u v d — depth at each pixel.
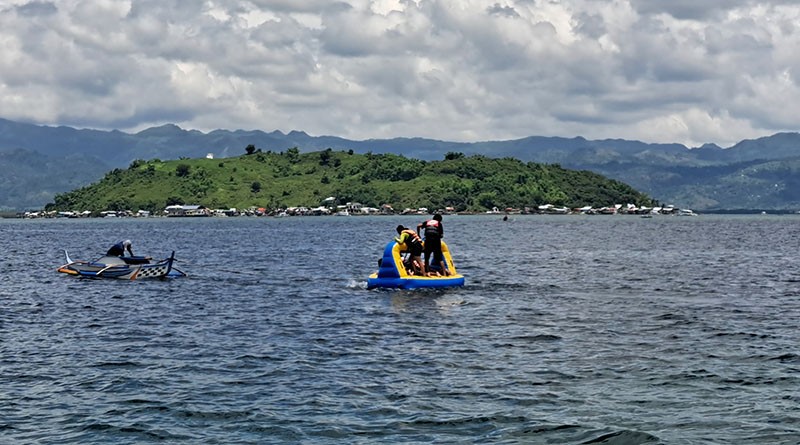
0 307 35.12
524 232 138.12
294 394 19.38
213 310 33.50
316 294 38.78
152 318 31.48
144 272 47.88
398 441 16.06
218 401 18.88
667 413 17.64
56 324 30.33
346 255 72.56
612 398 18.83
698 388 19.62
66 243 108.88
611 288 41.28
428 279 40.66
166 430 16.91
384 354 23.84
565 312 32.09
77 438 16.48
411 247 41.44
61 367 22.56
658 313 31.73
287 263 61.91
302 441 16.14
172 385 20.38
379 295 38.09
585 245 90.31
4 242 112.25
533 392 19.38
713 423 16.92
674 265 58.38
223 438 16.39
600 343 25.27
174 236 131.38
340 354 23.89
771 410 17.78
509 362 22.61
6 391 19.98
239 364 22.66
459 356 23.47
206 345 25.55
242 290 41.00
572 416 17.50
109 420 17.59
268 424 17.17
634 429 16.55
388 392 19.48
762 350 23.98
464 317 30.81
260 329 28.48
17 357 24.00
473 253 74.25
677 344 25.00
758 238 110.38
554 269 54.53
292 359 23.23
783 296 37.69
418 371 21.61
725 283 44.22
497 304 34.53
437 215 42.38
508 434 16.41
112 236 136.38
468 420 17.30
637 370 21.48
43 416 17.94
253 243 99.94
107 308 34.56
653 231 144.25
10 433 16.83
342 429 16.81
